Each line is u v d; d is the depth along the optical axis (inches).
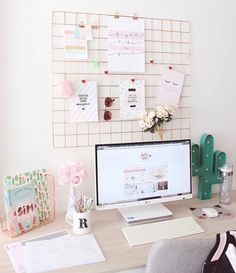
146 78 68.8
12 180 55.8
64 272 44.0
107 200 59.7
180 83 71.6
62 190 65.6
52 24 61.3
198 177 74.9
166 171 63.6
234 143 79.5
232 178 77.7
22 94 60.9
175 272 42.6
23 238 53.5
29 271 43.9
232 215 64.1
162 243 41.6
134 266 45.9
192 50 72.2
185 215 63.8
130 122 68.8
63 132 64.2
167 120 67.1
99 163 58.8
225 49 75.4
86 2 63.1
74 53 63.0
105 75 65.7
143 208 65.2
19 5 59.0
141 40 67.3
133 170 61.2
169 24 69.5
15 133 61.2
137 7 66.6
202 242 42.4
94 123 66.2
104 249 50.3
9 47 59.1
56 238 53.4
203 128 75.5
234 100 78.0
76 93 63.9
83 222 55.2
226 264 41.4
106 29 64.8
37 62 61.2
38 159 63.3
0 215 59.7
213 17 73.3
